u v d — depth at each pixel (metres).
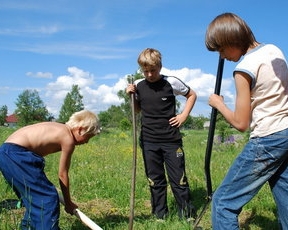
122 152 12.73
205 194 6.54
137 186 6.87
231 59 3.61
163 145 5.27
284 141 3.33
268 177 3.46
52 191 4.21
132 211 4.38
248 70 3.34
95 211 5.71
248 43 3.51
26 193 4.12
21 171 4.12
